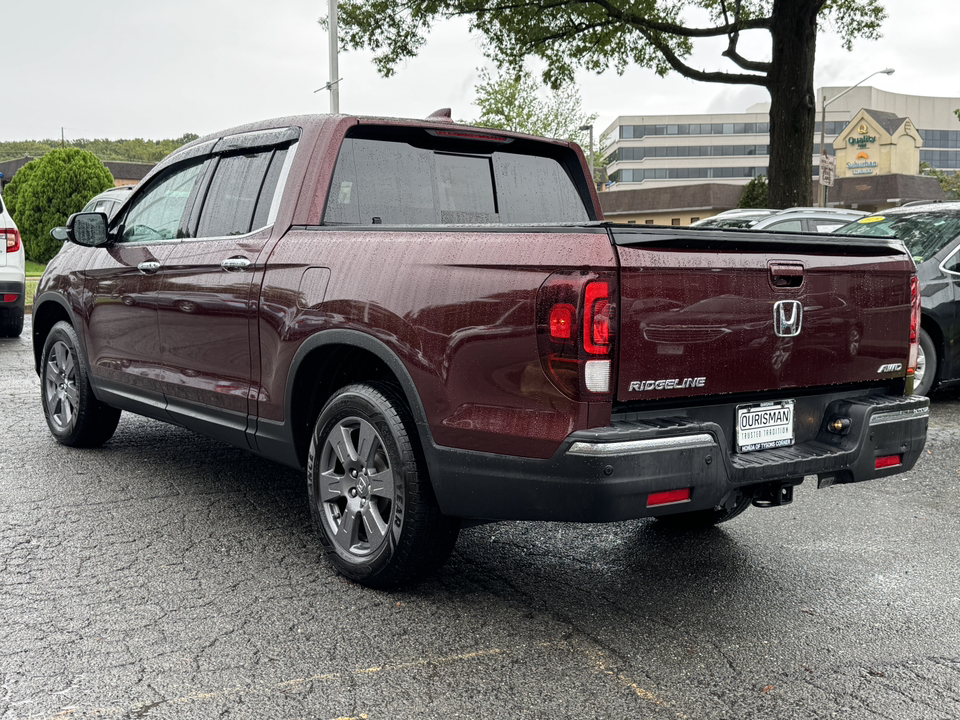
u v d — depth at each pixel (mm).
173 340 4664
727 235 3080
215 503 4758
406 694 2775
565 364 2877
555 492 2936
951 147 155750
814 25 16719
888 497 5102
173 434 6441
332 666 2949
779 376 3309
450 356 3184
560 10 19969
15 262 11352
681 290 2992
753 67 18672
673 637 3215
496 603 3498
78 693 2746
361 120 4070
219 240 4387
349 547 3654
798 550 4184
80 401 5688
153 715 2627
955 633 3283
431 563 3498
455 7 20203
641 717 2662
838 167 118062
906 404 3625
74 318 5645
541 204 4605
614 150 129625
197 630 3203
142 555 3965
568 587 3684
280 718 2623
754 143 125188
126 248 5164
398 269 3408
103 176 39688
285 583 3664
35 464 5516
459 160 4367
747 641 3189
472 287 3139
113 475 5281
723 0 19000
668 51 18953
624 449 2854
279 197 4109
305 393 3941
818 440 3562
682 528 4457
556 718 2652
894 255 3717
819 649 3133
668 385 2998
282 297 3875
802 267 3338
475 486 3158
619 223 2918
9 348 11047
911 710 2721
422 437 3297
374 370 3867
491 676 2898
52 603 3426
